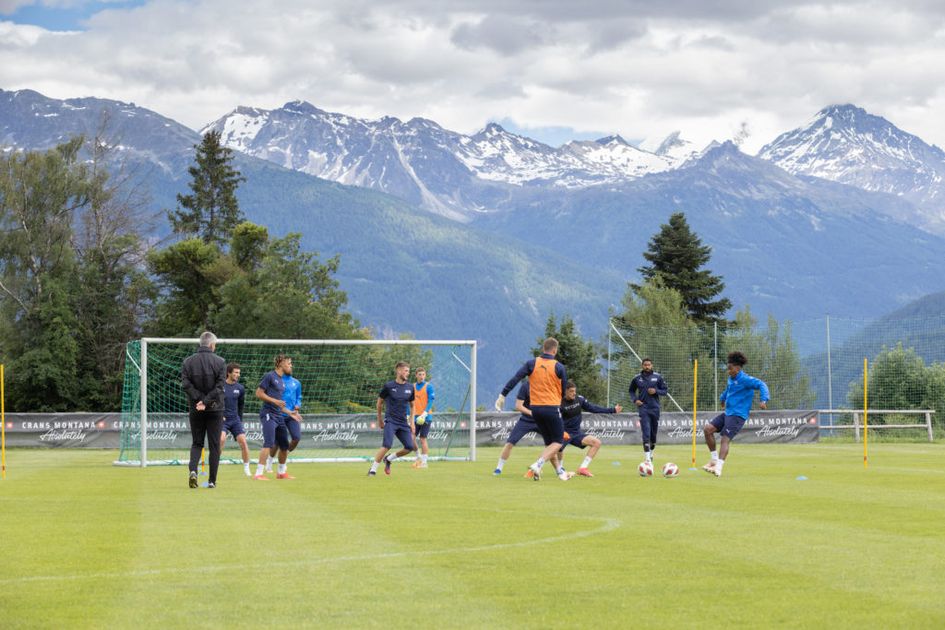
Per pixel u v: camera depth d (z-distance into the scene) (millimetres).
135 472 26375
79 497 18438
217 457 20578
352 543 12531
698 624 8453
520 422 24562
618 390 55531
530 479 22766
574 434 23797
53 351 71625
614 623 8484
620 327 67750
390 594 9562
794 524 14430
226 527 13992
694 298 82125
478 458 33531
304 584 10008
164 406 58531
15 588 9812
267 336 71250
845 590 9781
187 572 10602
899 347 55469
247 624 8438
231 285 75312
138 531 13555
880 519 15078
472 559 11406
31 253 75562
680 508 16562
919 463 29672
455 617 8680
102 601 9266
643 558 11500
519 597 9453
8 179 75812
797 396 55469
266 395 23359
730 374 24094
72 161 79062
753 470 26250
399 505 17016
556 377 22469
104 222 79750
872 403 55188
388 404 24453
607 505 17031
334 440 39188
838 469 26719
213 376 20281
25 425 43344
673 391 55969
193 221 98500
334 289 77312
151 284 80062
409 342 32250
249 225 84500
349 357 57469
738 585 10008
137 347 34125
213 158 99375
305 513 15734
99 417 44000
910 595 9562
